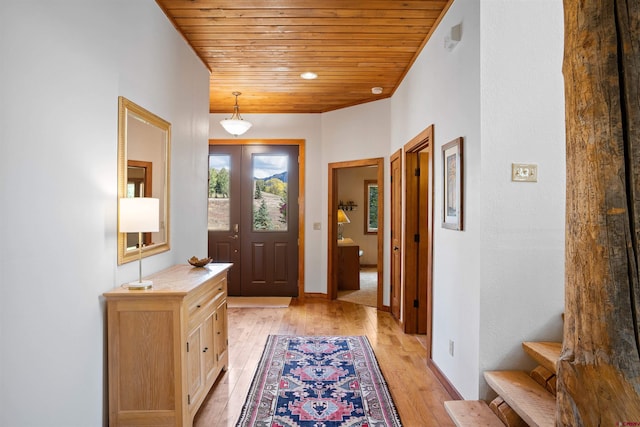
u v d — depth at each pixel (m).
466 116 2.53
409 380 3.04
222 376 3.09
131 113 2.35
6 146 1.42
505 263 2.32
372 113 5.40
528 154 2.32
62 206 1.73
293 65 4.15
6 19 1.42
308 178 6.03
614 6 1.35
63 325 1.74
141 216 2.13
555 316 2.33
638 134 1.31
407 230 4.24
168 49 3.00
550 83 2.33
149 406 2.09
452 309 2.78
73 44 1.79
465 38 2.55
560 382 1.47
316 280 6.01
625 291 1.31
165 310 2.08
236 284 6.05
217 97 5.33
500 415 2.13
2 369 1.41
